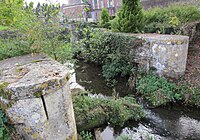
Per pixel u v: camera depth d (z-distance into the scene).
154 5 10.18
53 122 1.94
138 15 7.20
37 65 2.45
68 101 2.14
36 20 3.43
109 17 11.34
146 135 3.54
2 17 3.45
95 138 3.38
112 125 3.83
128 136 3.46
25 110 1.77
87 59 8.66
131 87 5.64
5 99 1.77
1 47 3.24
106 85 6.18
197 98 4.40
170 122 3.97
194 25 6.35
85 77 7.09
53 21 3.60
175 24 6.69
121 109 4.00
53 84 1.84
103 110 3.88
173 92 4.81
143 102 4.82
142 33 7.00
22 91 1.70
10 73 2.15
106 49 7.25
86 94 4.48
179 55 4.93
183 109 4.41
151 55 5.47
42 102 1.78
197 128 3.73
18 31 3.41
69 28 3.91
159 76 5.38
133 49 6.01
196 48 6.26
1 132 1.74
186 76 5.09
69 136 2.22
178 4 8.58
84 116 3.52
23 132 1.88
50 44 3.60
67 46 3.81
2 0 3.31
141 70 5.74
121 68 6.44
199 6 7.77
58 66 2.37
